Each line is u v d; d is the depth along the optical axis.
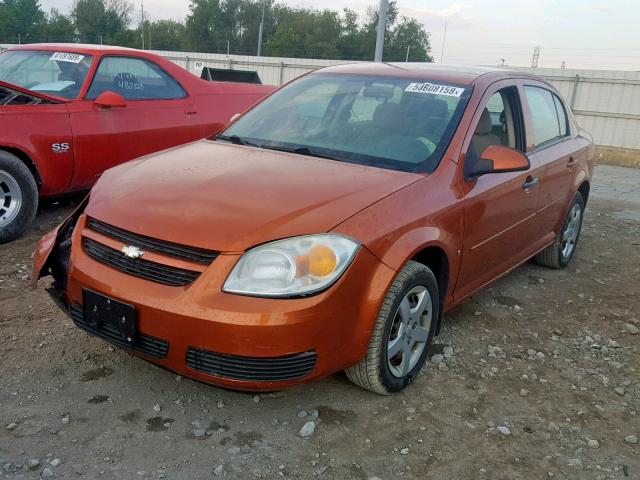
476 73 4.27
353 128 3.83
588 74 18.62
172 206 2.95
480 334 4.19
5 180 5.18
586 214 8.29
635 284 5.48
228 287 2.65
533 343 4.12
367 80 4.21
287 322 2.62
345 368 3.02
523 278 5.42
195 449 2.79
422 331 3.37
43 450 2.70
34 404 3.03
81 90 5.92
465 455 2.89
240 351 2.63
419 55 60.94
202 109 6.89
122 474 2.60
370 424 3.06
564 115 5.45
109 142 5.95
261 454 2.78
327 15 66.56
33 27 68.50
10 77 6.30
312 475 2.67
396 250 2.98
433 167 3.46
